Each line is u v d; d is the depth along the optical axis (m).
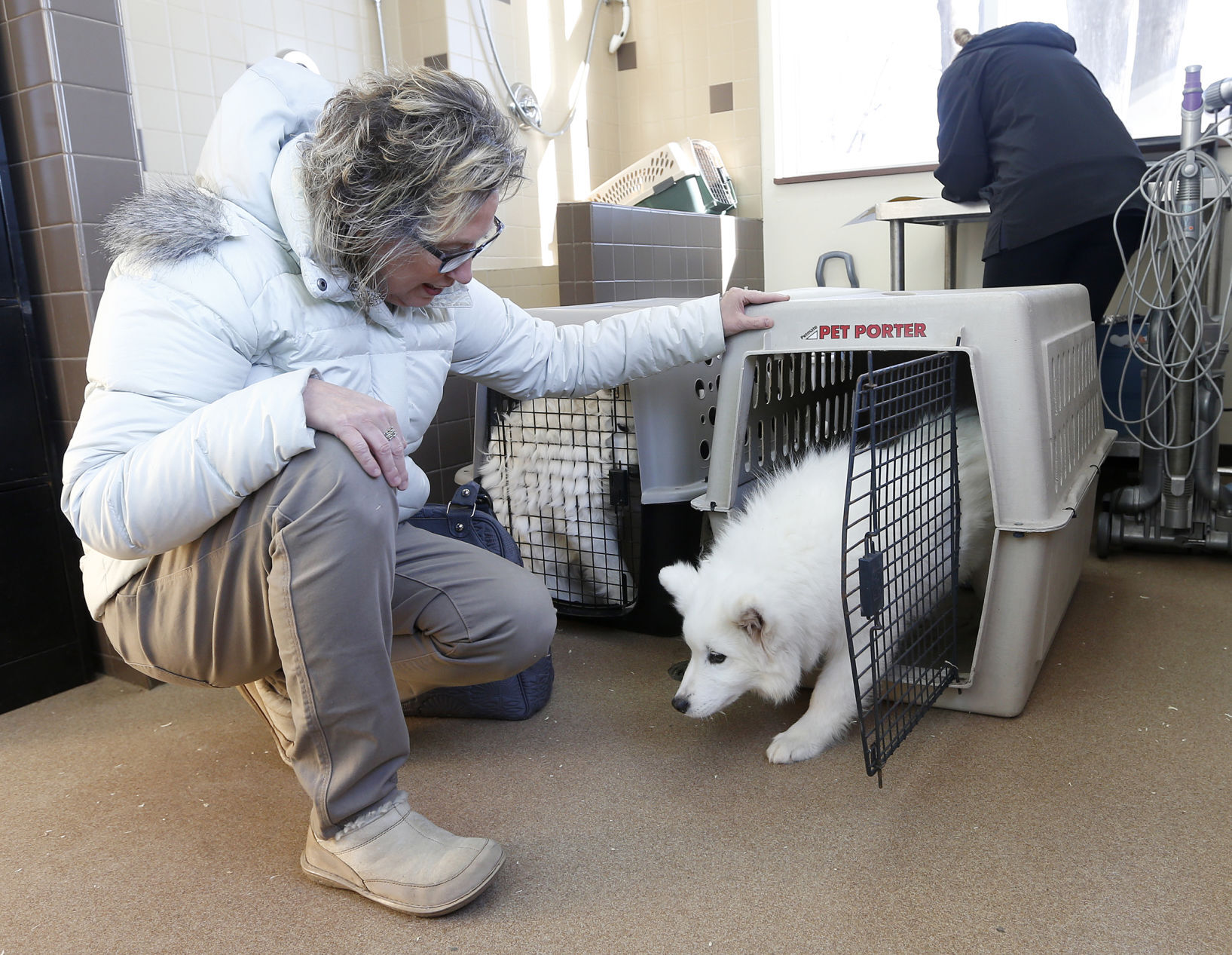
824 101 3.91
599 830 1.39
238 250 1.21
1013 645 1.63
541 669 1.82
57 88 1.76
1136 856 1.26
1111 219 2.48
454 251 1.23
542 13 3.71
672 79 4.08
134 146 1.91
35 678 1.97
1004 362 1.56
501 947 1.14
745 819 1.41
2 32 1.80
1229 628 2.05
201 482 1.08
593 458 2.14
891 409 1.88
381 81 1.17
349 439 1.10
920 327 1.61
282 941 1.18
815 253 3.91
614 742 1.68
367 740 1.19
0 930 1.22
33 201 1.86
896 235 3.14
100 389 1.14
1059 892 1.20
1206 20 3.21
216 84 2.73
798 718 1.75
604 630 2.26
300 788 1.57
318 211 1.18
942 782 1.48
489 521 1.72
